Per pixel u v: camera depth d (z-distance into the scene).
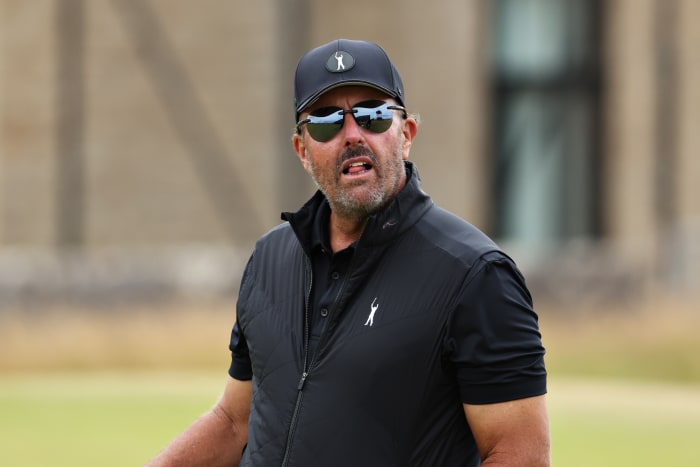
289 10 69.19
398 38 69.50
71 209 71.62
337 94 11.01
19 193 72.31
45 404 36.94
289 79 69.25
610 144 72.31
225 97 69.94
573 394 41.72
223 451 12.37
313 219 11.38
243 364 12.34
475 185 71.12
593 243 73.12
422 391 10.58
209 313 59.62
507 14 74.44
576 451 29.30
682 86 68.19
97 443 30.05
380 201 10.89
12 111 72.19
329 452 10.66
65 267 65.25
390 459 10.57
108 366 53.00
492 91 74.31
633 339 52.34
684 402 39.28
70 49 71.50
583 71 73.81
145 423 32.84
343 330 10.82
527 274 61.97
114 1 71.12
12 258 71.38
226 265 64.94
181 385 43.84
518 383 10.40
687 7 68.12
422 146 70.38
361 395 10.63
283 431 10.97
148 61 70.75
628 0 70.69
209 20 69.94
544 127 74.31
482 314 10.43
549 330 54.94
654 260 64.25
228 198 70.00
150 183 70.94
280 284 11.58
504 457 10.34
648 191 68.81
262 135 69.56
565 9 73.88
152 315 60.03
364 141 10.87
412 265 10.77
